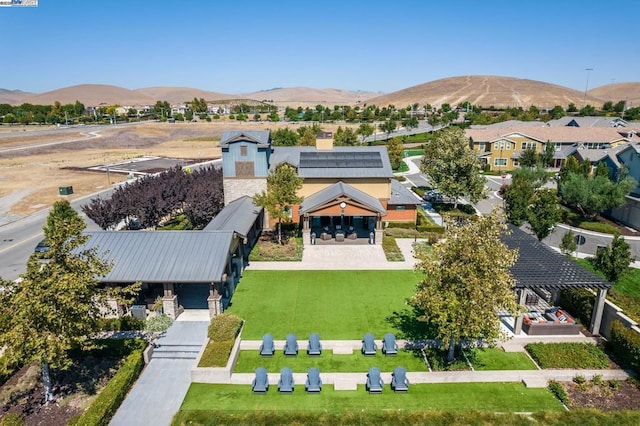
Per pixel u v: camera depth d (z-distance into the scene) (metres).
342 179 41.12
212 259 25.42
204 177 50.00
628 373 19.98
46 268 17.11
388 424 16.48
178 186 44.19
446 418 16.77
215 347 21.22
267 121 170.75
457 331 18.61
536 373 19.91
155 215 38.78
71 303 16.58
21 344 15.98
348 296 28.33
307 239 38.16
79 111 187.62
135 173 74.00
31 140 118.56
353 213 37.09
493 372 19.86
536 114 137.62
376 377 18.78
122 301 19.47
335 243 38.44
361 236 40.28
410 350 22.16
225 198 41.53
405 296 28.33
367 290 29.22
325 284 30.16
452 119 138.25
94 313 18.69
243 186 41.12
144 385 19.47
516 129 82.94
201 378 19.67
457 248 19.27
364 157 43.16
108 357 21.25
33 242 40.41
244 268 32.94
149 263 25.22
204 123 164.00
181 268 24.89
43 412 17.53
